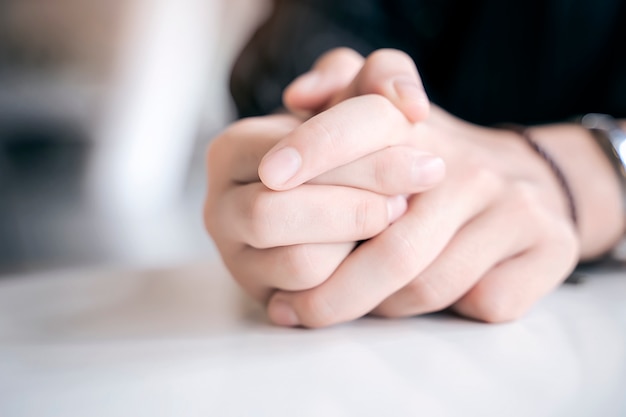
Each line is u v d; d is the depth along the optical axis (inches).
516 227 14.0
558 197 16.0
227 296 15.6
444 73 25.5
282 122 14.9
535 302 13.8
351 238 13.2
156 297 15.6
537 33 22.6
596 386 11.1
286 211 12.9
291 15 22.9
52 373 11.9
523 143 17.4
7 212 61.9
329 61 16.2
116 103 68.6
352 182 13.1
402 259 13.1
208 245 52.5
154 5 63.7
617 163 17.6
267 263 13.4
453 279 13.5
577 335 12.9
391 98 13.7
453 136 15.6
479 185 14.1
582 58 21.9
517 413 10.5
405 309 13.8
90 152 70.6
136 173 73.7
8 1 61.8
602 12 21.2
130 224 63.5
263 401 10.9
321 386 11.3
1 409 10.9
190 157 82.7
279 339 13.0
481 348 12.4
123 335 13.4
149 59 67.3
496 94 23.9
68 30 63.6
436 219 13.4
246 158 13.5
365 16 23.1
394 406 10.7
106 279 17.2
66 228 58.4
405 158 13.1
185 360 12.2
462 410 10.6
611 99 20.6
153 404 10.9
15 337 13.4
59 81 65.6
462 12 24.5
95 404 11.0
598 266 17.3
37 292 16.3
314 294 13.3
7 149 66.7
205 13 69.3
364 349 12.5
